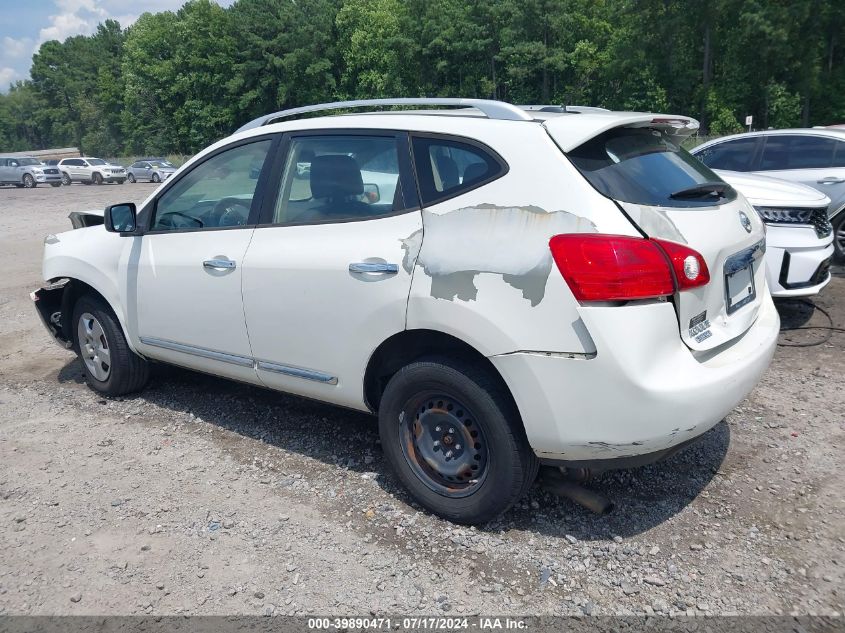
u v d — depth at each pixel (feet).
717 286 10.01
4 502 11.85
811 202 19.11
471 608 8.95
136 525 11.02
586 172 9.39
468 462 10.44
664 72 181.06
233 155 13.39
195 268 13.38
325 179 11.82
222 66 225.35
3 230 57.26
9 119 447.01
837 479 11.71
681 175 10.54
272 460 13.07
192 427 14.66
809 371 16.60
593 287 8.77
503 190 9.77
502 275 9.39
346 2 222.07
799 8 150.71
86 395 16.84
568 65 202.69
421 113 11.46
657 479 11.91
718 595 9.05
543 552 10.04
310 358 11.87
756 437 13.32
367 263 10.75
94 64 349.00
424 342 10.69
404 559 9.98
